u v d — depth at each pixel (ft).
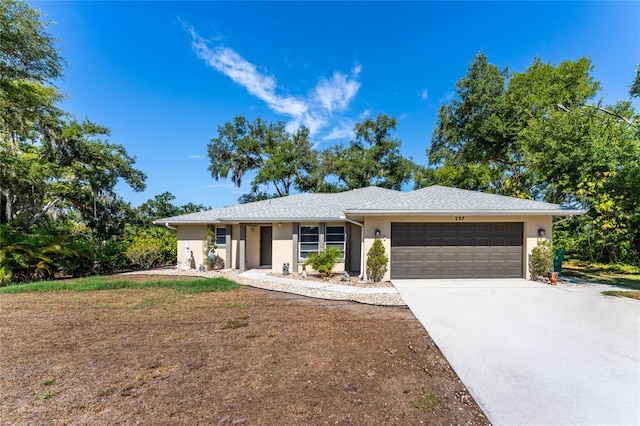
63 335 17.12
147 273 46.21
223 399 10.39
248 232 51.34
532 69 69.15
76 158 64.90
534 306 23.66
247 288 32.65
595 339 16.49
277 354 14.40
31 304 24.63
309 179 109.19
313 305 24.77
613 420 9.53
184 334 17.35
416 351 14.90
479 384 11.70
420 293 28.68
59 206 64.13
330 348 15.20
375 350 14.98
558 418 9.61
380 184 107.96
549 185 46.21
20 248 37.04
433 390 11.22
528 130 56.59
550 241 35.50
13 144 53.16
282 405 10.03
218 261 51.26
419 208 34.86
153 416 9.37
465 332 17.70
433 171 98.73
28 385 11.35
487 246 36.40
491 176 79.61
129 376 12.12
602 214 39.55
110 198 68.74
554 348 15.26
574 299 25.90
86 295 28.30
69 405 9.99
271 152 106.52
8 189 49.01
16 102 44.93
